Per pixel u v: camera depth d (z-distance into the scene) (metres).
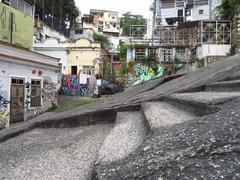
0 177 2.35
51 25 40.47
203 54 17.72
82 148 2.84
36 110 16.33
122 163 1.45
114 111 3.90
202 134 1.48
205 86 3.89
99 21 72.81
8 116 13.47
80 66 31.02
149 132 2.16
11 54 13.70
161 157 1.35
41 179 2.17
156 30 22.64
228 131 1.44
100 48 31.25
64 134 3.76
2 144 3.69
